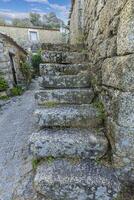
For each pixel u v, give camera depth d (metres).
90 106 1.87
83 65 2.49
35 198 1.28
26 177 1.63
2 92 5.57
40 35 17.05
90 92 1.99
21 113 4.07
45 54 2.70
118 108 1.10
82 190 1.17
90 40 2.47
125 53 1.03
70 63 2.75
